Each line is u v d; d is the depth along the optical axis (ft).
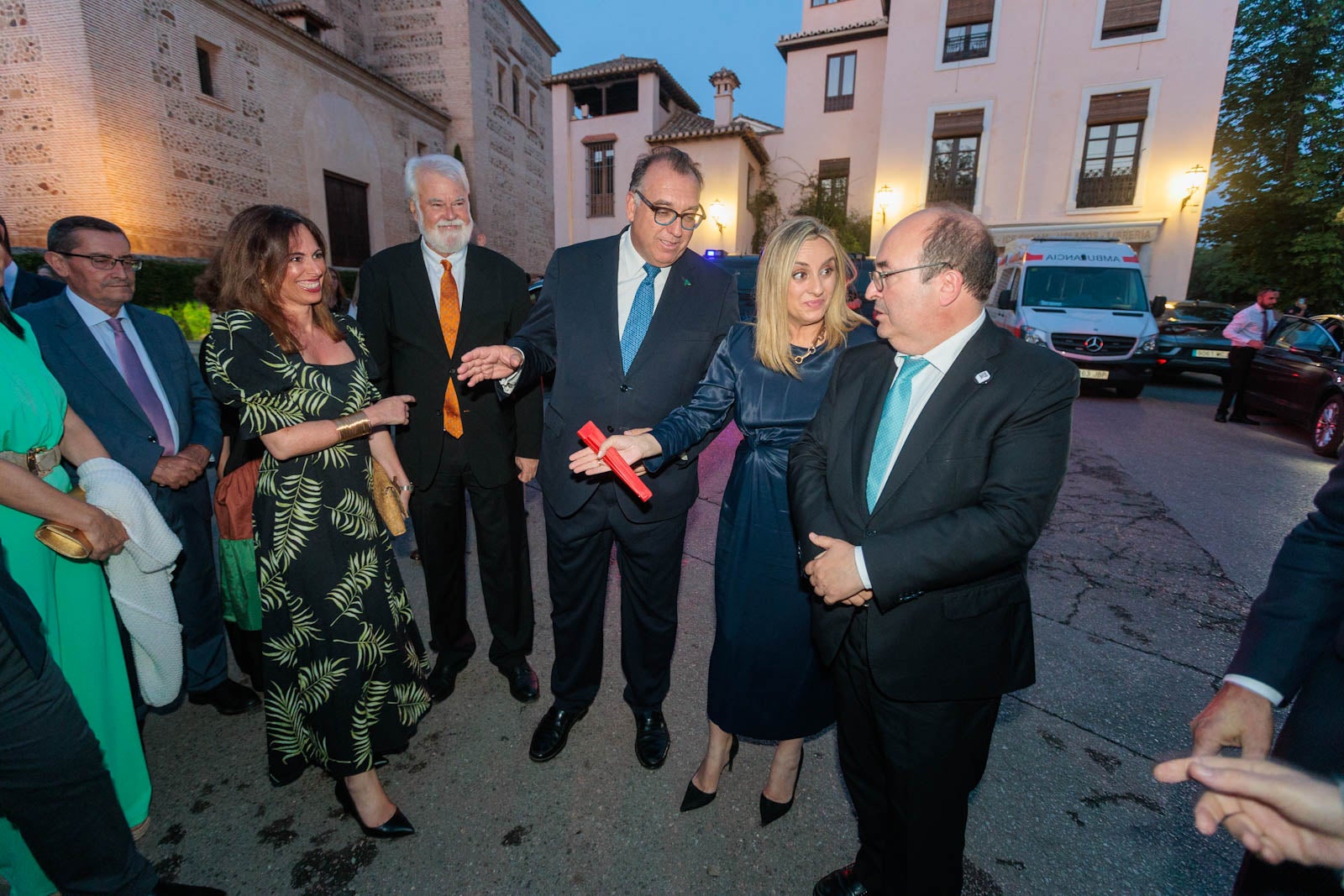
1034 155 51.34
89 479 5.32
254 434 5.42
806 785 6.90
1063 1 49.03
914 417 4.40
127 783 5.85
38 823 4.27
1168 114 47.57
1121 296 30.83
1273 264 51.34
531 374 6.72
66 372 6.46
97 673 5.52
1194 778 2.39
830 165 66.28
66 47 32.55
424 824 6.26
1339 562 3.24
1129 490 16.66
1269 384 23.94
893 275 4.15
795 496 4.86
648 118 69.67
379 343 7.60
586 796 6.64
